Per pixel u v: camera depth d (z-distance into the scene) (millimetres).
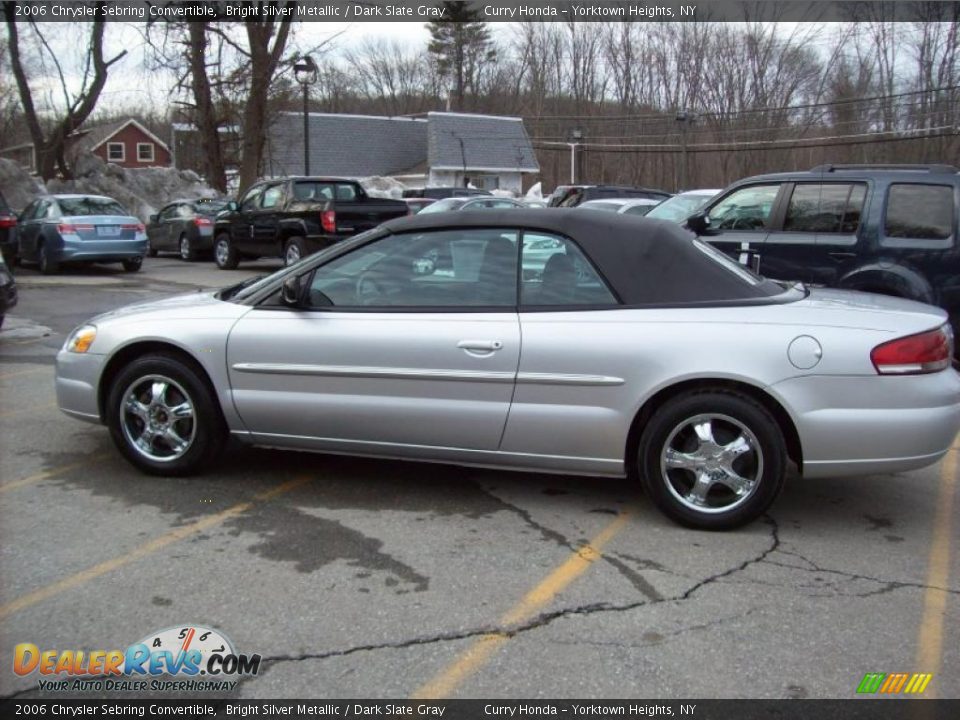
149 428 4910
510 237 4441
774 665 3027
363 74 65062
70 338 5098
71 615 3334
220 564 3803
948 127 33219
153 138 64688
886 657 3088
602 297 4293
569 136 47188
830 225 7539
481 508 4543
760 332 4062
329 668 2992
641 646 3141
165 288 14539
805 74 41562
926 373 4039
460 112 59031
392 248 4578
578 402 4230
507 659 3053
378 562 3844
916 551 4062
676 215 11547
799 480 5137
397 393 4453
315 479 4973
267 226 16641
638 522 4363
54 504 4523
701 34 44531
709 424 4152
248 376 4680
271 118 28312
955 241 7027
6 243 16109
